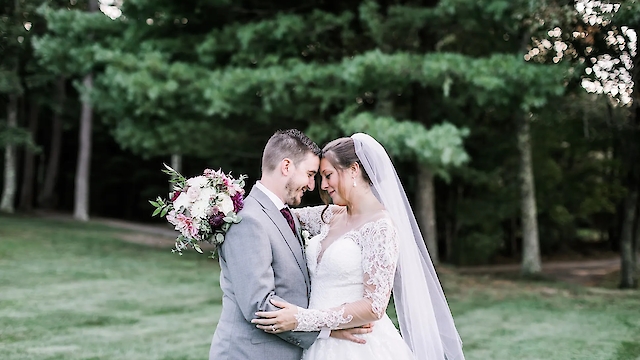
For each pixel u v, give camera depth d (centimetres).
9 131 1742
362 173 273
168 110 1022
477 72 805
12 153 1955
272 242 244
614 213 1738
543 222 1617
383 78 841
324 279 264
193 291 788
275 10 1036
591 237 2122
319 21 920
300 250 256
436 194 1492
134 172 2575
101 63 1054
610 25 593
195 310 667
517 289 901
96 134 2450
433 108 1163
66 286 782
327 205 308
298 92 884
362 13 892
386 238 253
